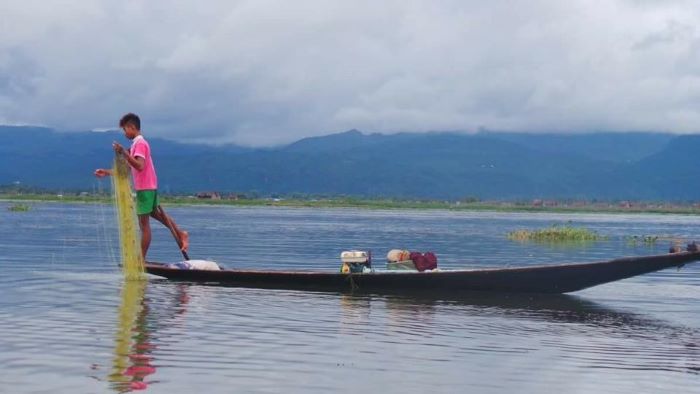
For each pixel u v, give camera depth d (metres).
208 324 10.66
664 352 9.87
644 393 7.94
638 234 50.53
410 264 15.59
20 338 9.41
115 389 7.46
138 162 15.04
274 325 10.79
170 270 15.41
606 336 10.91
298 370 8.36
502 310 12.95
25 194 142.12
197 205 129.25
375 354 9.22
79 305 11.91
